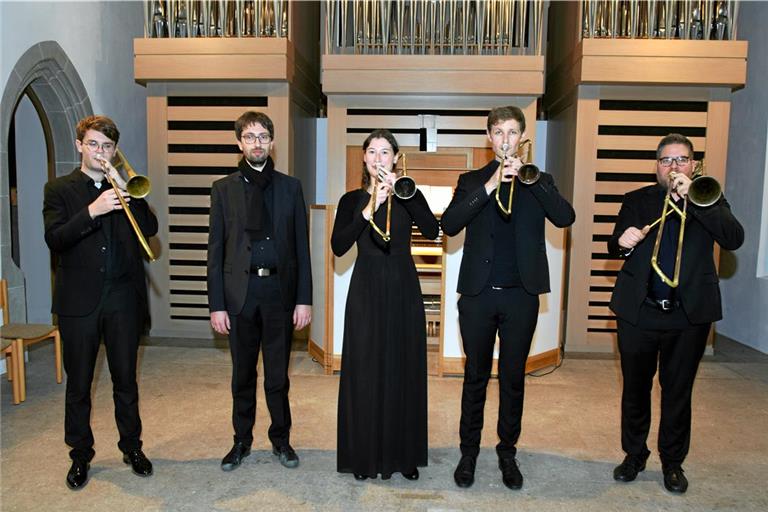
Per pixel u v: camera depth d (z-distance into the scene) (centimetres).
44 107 528
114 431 334
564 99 586
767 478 290
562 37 589
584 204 543
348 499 264
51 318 575
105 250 263
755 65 561
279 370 286
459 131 592
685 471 297
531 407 385
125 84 619
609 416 370
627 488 278
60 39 505
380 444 269
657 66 510
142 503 259
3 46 438
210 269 277
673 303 259
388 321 263
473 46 586
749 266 566
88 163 262
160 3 551
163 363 477
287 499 263
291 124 568
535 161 673
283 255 278
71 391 266
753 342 556
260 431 337
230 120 561
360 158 596
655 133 538
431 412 372
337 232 268
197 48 536
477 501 264
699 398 408
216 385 421
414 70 550
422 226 269
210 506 257
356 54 574
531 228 261
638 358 271
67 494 265
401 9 550
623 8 521
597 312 548
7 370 406
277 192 280
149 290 576
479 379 271
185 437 329
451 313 438
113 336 269
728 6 513
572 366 482
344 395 272
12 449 311
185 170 568
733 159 595
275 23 542
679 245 246
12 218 565
